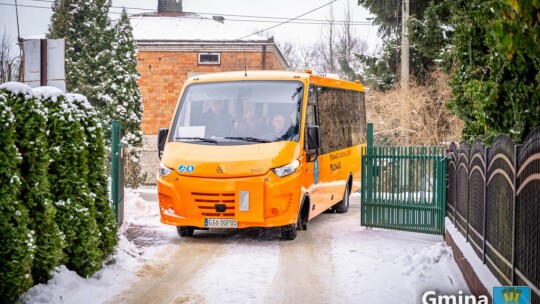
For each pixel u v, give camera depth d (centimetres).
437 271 985
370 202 1409
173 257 1104
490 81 896
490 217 812
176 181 1237
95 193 960
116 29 3319
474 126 1166
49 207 771
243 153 1241
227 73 1392
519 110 827
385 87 3142
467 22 1096
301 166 1263
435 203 1288
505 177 727
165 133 1337
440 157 1279
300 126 1296
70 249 866
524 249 634
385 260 1077
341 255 1124
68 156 852
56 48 1017
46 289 784
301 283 923
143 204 1702
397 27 3288
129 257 1053
